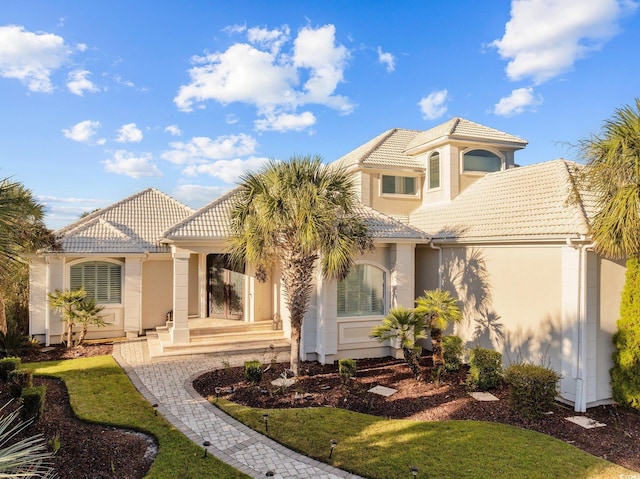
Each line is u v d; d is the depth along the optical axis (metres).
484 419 10.68
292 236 13.42
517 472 7.98
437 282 18.42
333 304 16.31
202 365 15.73
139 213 23.86
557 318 12.45
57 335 19.30
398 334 14.06
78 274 19.91
